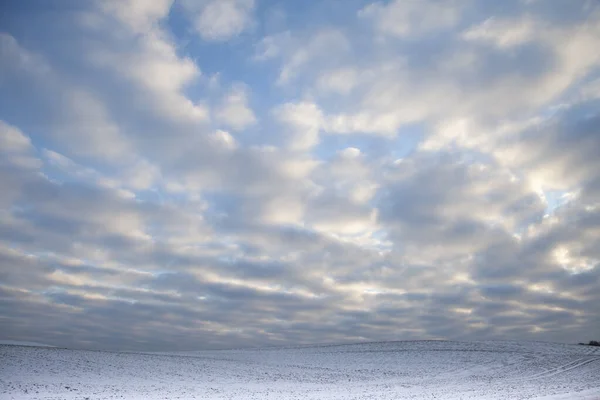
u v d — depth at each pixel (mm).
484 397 34781
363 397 35469
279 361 78875
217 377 52875
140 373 51875
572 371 61875
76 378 44250
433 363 75875
